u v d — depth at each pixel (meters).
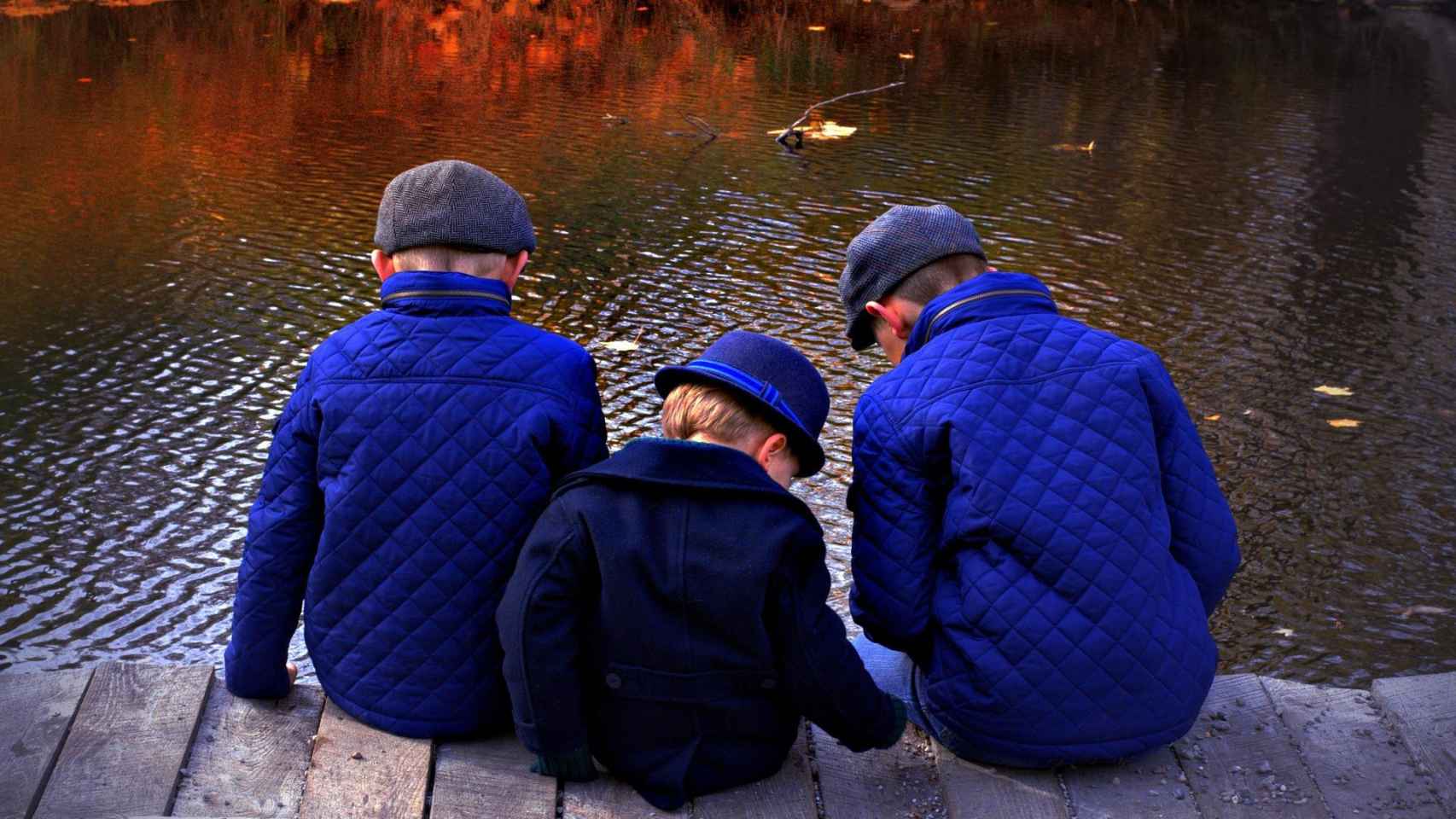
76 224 7.93
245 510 4.80
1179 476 1.98
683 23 17.06
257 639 2.03
